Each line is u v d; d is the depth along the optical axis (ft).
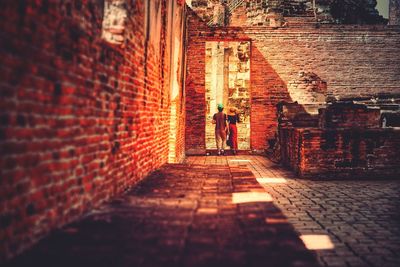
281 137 37.99
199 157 45.29
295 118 38.45
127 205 11.70
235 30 48.01
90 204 11.03
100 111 11.73
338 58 48.03
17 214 7.29
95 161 11.37
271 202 12.15
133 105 15.81
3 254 6.84
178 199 12.64
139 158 17.01
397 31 47.73
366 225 16.11
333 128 29.32
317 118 38.17
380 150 28.48
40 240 8.15
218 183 16.03
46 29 8.25
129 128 15.19
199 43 48.14
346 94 47.96
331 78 48.01
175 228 9.15
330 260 12.02
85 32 10.46
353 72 48.01
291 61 48.16
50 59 8.47
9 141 6.97
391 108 40.70
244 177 17.84
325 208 19.20
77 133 10.00
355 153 28.43
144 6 17.35
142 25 17.08
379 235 14.67
